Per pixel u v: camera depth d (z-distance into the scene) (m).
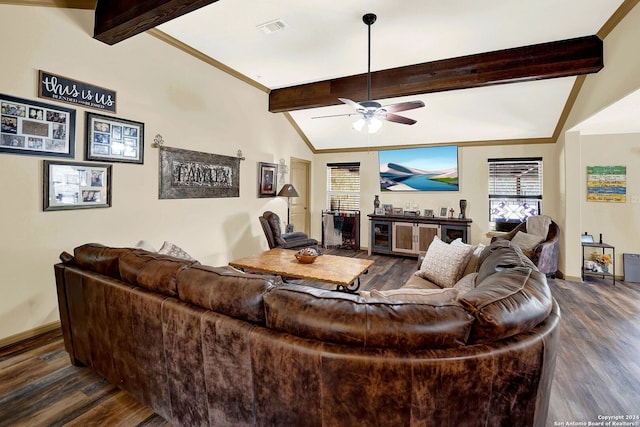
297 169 6.49
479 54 3.55
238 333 1.20
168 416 1.52
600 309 3.24
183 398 1.43
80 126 2.77
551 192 5.06
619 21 2.75
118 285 1.65
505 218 5.44
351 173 6.78
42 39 2.50
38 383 1.92
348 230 6.75
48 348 2.36
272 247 4.34
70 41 2.67
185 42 3.55
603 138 4.50
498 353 0.98
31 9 2.44
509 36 3.15
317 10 2.81
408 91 3.94
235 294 1.26
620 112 3.25
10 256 2.39
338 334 1.04
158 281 1.50
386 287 4.07
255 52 3.72
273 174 5.43
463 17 2.84
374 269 5.00
